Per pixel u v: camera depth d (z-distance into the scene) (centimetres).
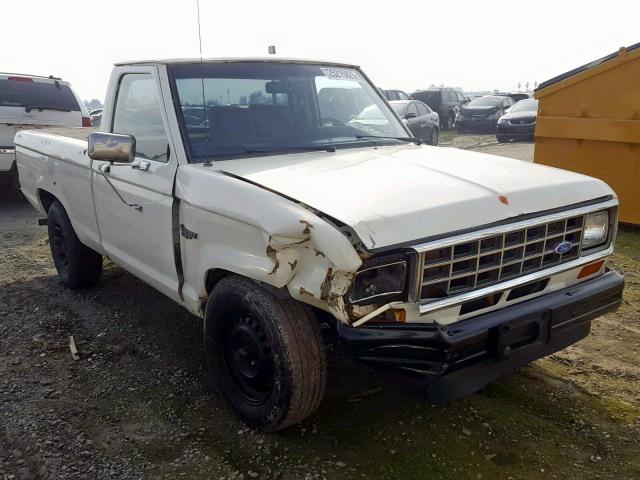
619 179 738
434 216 273
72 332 472
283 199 282
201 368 412
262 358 322
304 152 384
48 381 395
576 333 331
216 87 387
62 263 573
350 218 260
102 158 352
